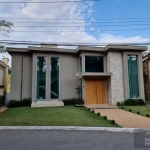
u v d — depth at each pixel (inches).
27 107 520.4
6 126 265.3
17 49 569.0
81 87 592.1
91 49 571.8
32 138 212.4
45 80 577.3
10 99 567.8
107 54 593.6
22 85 581.3
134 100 557.6
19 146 182.5
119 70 576.1
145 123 297.1
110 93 567.2
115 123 292.5
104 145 186.1
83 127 259.9
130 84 577.9
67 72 609.0
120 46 559.8
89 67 591.5
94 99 577.0
